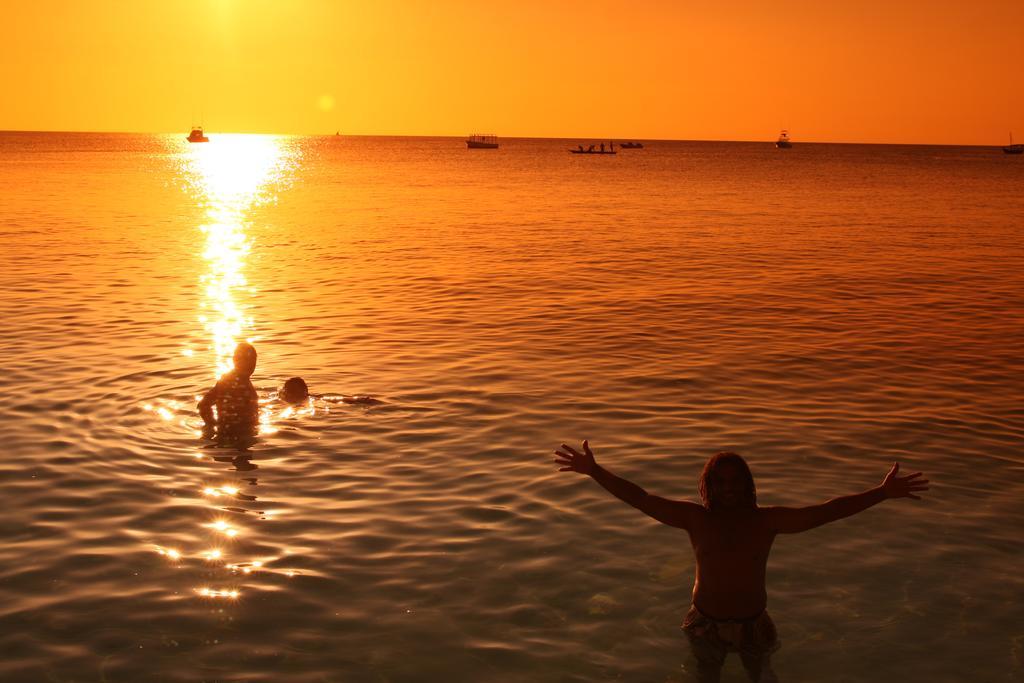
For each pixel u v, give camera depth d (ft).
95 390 34.37
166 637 16.90
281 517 22.74
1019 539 21.58
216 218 116.88
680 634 17.11
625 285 62.95
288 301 55.57
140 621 17.48
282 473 25.90
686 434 29.68
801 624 17.54
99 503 23.52
